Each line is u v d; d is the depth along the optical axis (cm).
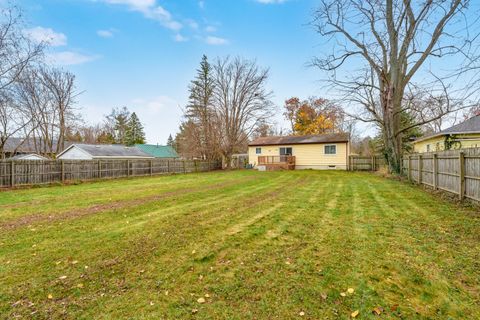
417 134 2166
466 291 245
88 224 496
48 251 359
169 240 397
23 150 2500
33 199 819
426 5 1011
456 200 658
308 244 372
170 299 240
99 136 4678
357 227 450
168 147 4119
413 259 314
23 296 247
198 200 744
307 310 221
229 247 367
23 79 1542
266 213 566
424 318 209
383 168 1789
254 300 236
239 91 2708
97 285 267
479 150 576
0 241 402
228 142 2703
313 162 2327
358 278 272
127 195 883
